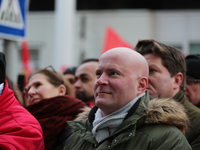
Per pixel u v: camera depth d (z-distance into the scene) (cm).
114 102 550
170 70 732
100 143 561
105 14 3300
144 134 542
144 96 579
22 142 580
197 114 707
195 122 695
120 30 3281
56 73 924
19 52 3262
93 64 1098
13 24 1126
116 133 541
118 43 1677
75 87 1091
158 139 533
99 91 561
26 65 1786
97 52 3284
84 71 1083
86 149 598
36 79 888
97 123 572
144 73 579
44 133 783
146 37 3244
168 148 523
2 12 1080
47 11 3391
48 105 820
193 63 889
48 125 788
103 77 559
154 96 721
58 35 2283
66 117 814
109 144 544
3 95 630
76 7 3334
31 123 625
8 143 562
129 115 550
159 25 3362
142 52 755
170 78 732
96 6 3322
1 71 623
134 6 3297
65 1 2267
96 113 603
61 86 904
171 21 3344
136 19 3259
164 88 723
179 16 3344
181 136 544
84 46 3291
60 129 795
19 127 598
